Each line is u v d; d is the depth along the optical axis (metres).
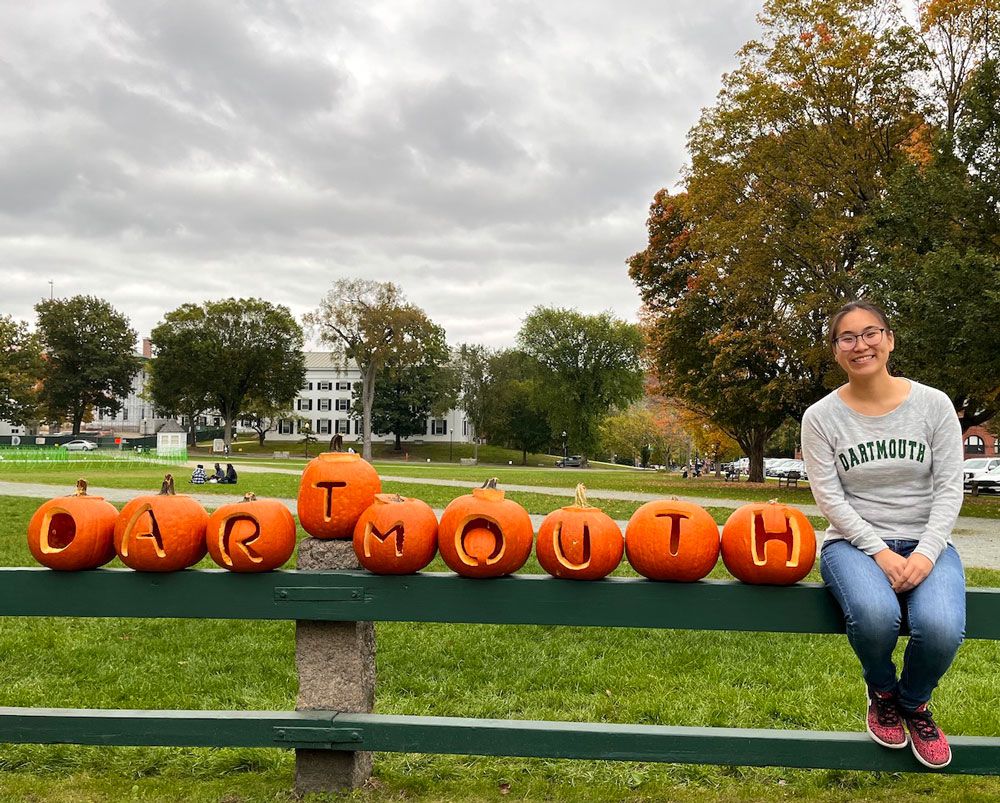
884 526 3.11
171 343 75.31
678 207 33.72
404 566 3.21
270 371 78.69
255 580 3.25
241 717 3.24
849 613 2.85
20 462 38.97
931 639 2.71
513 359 79.06
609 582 3.12
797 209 25.14
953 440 3.07
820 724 4.18
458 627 6.27
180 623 6.34
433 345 74.94
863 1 24.27
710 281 28.91
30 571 3.30
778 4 24.69
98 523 3.31
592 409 68.25
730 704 4.48
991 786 3.42
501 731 3.13
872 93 23.48
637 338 66.38
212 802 3.19
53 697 4.57
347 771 3.27
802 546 3.06
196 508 3.37
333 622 3.33
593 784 3.42
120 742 3.26
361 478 3.38
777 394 28.00
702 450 53.12
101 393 83.38
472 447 95.31
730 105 26.03
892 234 20.56
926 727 2.96
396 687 4.82
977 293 17.61
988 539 13.38
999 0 21.72
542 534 3.20
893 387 3.17
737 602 3.07
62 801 3.21
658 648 5.73
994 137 19.86
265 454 76.06
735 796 3.30
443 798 3.24
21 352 67.38
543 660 5.40
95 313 82.00
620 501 19.12
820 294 24.56
